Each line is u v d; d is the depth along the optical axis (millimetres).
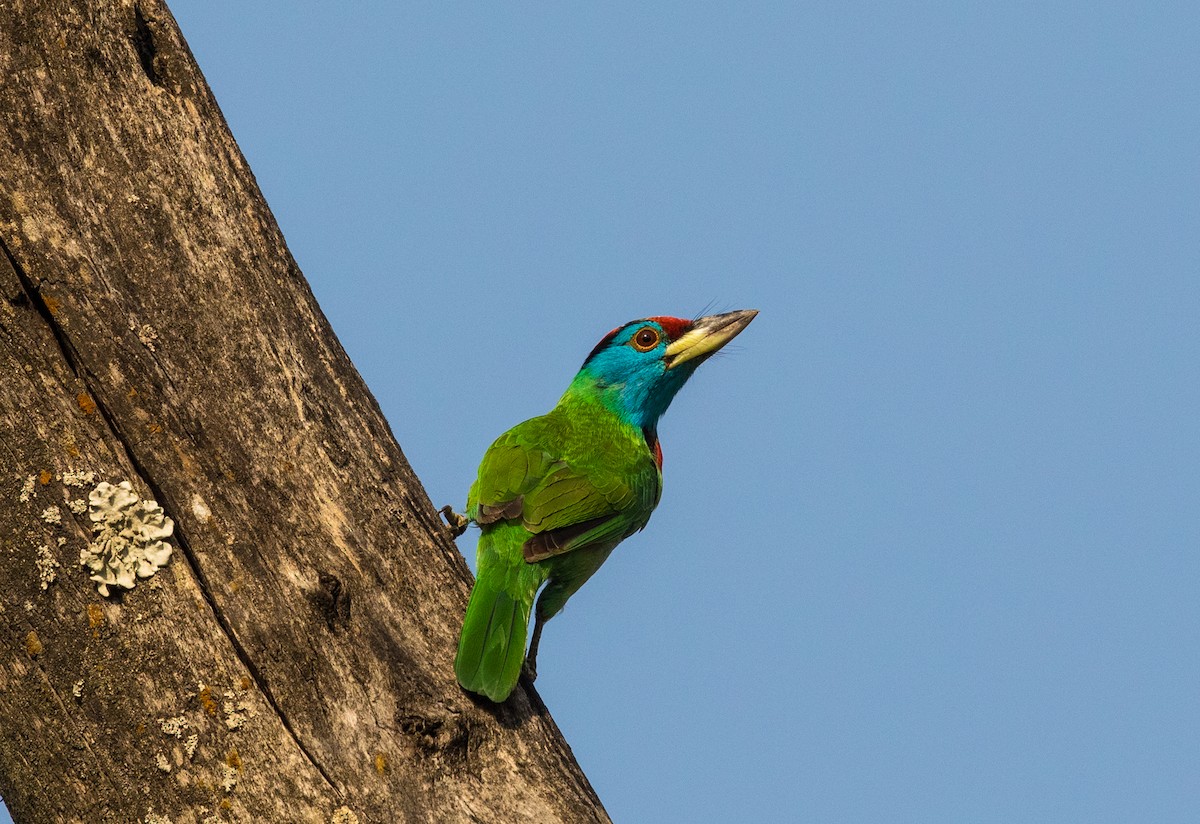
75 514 9664
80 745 9438
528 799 10469
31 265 10055
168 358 10367
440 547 11469
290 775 9688
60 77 10477
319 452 10773
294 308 11125
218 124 11188
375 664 10367
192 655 9703
